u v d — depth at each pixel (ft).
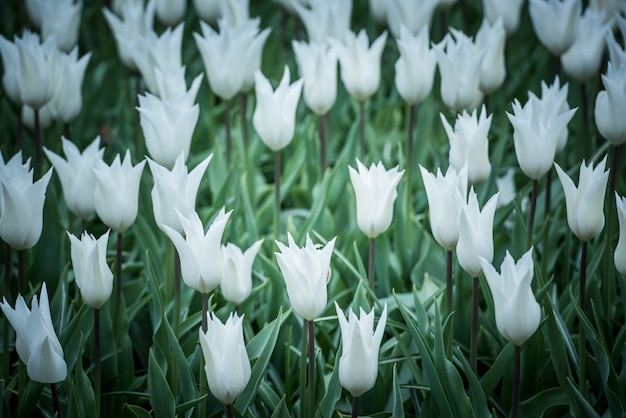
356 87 10.11
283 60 13.87
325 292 6.68
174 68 10.26
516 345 6.37
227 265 7.46
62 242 9.41
